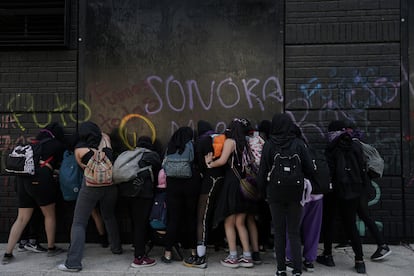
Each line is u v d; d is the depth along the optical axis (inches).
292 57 207.2
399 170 201.2
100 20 215.0
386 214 200.7
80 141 175.5
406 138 200.8
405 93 201.5
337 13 205.2
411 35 201.6
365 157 173.6
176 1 213.6
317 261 175.6
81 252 168.2
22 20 216.8
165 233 179.0
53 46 211.9
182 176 168.7
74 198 186.1
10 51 215.2
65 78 214.7
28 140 213.8
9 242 178.5
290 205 150.8
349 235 165.5
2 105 215.0
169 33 213.3
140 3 214.8
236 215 171.2
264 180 152.7
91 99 214.1
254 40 209.5
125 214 209.2
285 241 153.6
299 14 207.2
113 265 173.6
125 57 214.2
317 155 162.6
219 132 209.2
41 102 214.5
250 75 209.0
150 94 212.8
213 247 201.6
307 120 205.3
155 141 211.5
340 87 204.5
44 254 192.1
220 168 171.0
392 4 202.8
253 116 208.4
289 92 206.5
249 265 167.8
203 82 211.0
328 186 157.1
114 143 212.5
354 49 204.5
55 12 215.6
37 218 199.3
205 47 211.6
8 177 212.8
